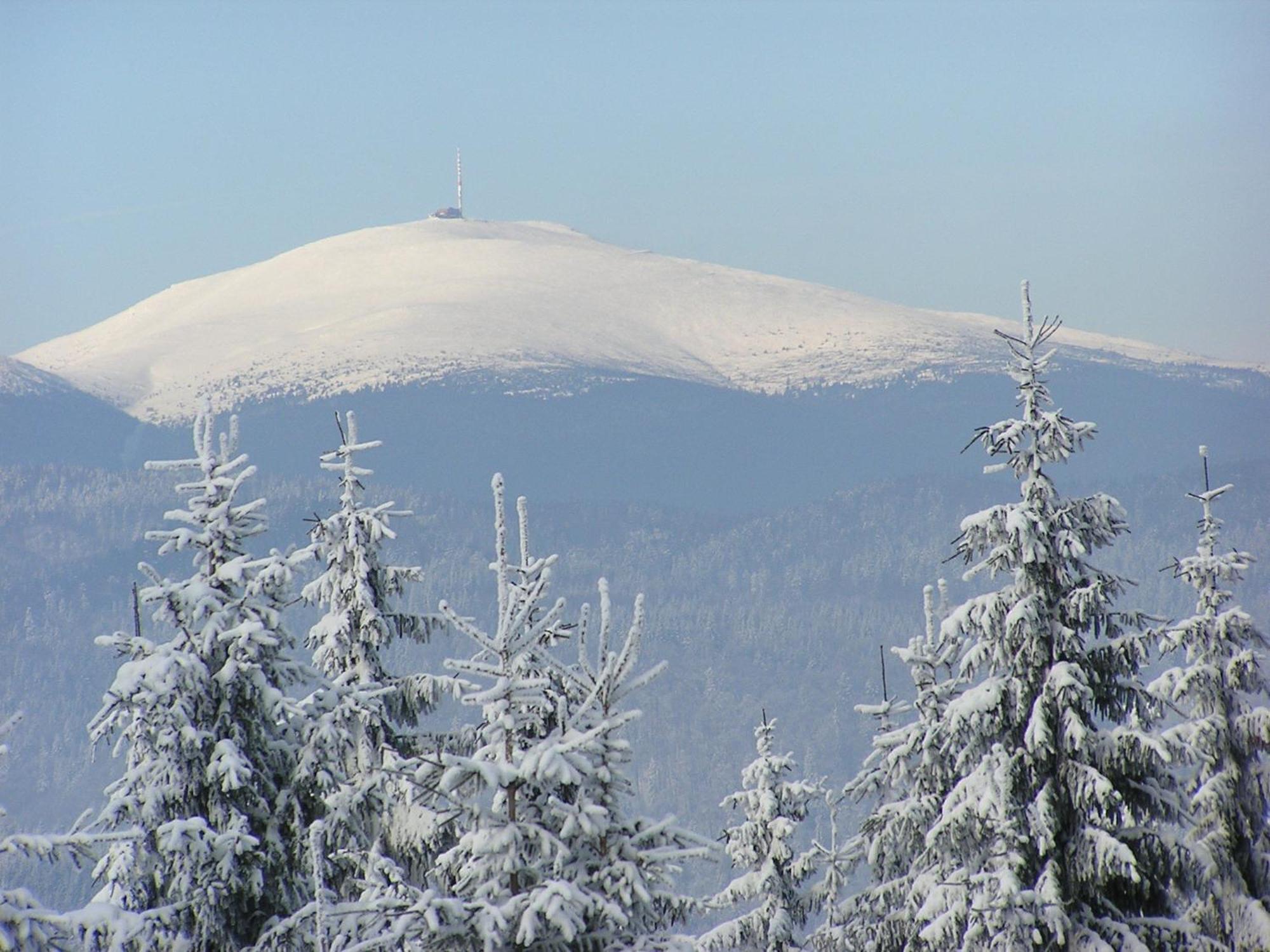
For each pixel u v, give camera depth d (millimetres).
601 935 58594
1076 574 71000
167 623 72125
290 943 66312
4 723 47375
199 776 68938
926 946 71188
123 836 51219
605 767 60625
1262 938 76188
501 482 62156
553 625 66750
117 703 67688
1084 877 67375
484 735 71375
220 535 73688
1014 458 71000
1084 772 67312
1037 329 71812
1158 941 67312
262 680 70750
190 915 67125
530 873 58969
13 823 49531
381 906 57875
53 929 48969
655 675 62219
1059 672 68000
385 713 76188
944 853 72062
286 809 71938
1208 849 69750
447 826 71438
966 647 73812
